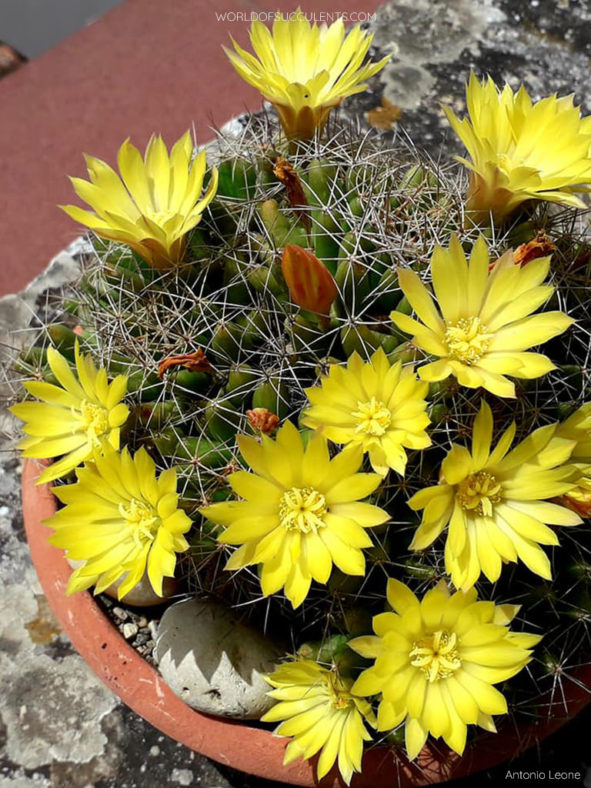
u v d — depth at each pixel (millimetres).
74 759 352
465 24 523
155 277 294
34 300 444
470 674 238
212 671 291
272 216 281
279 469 229
